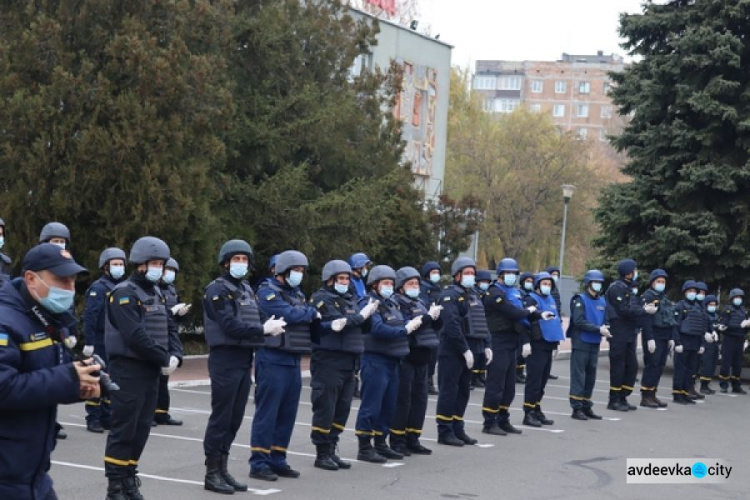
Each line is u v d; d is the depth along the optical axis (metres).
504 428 13.52
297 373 9.78
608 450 12.50
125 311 8.06
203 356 21.31
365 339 10.76
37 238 18.22
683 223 23.64
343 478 9.89
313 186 23.41
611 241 25.38
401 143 26.45
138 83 18.22
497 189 52.06
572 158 53.56
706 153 23.83
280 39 22.44
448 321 11.96
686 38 23.69
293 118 22.30
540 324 14.25
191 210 18.94
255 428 9.66
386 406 11.05
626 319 16.64
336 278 10.35
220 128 19.88
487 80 118.88
